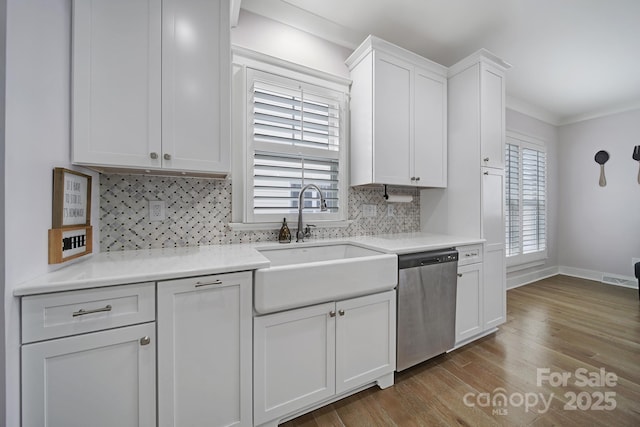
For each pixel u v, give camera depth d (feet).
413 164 7.03
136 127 3.85
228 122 4.46
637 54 8.13
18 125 2.63
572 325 7.89
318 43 7.02
